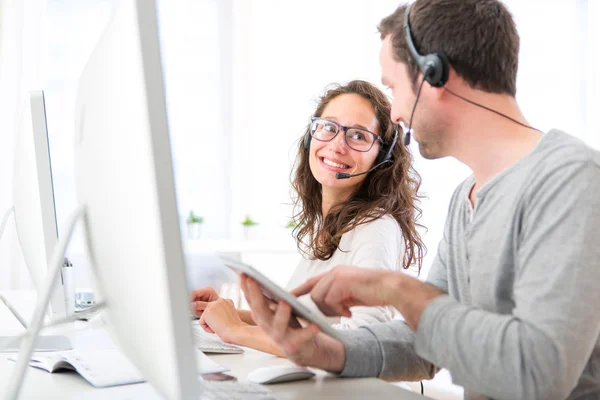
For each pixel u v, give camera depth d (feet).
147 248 1.90
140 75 1.87
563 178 2.86
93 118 2.45
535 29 14.02
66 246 2.57
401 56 3.43
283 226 13.42
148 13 1.90
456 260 3.73
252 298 3.02
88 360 3.46
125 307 2.21
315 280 3.34
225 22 13.48
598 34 13.89
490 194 3.25
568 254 2.69
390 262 5.11
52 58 12.55
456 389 7.30
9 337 4.24
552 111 14.08
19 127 4.90
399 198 5.67
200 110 13.37
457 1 3.22
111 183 2.18
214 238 13.41
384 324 3.73
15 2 11.91
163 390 1.97
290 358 3.26
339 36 13.69
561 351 2.60
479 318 2.78
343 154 5.56
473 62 3.17
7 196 11.62
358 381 3.31
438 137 3.38
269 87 13.47
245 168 13.39
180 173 13.24
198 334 4.54
